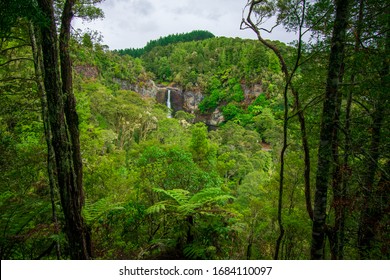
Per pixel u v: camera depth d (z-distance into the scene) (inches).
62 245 180.9
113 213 208.7
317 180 152.2
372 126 193.8
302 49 200.8
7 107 208.7
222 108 3395.7
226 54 4239.7
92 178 307.3
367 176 181.5
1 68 212.4
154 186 300.4
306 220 347.6
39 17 122.6
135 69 3501.5
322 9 162.4
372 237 204.7
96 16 197.6
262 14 186.5
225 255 189.0
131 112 1545.3
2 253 156.0
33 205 174.6
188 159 318.3
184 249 177.2
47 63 133.5
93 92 1362.0
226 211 185.6
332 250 177.9
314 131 247.0
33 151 221.5
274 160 1407.5
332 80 144.4
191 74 3858.3
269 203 476.1
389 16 166.9
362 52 169.6
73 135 169.8
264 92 2928.2
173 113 3636.8
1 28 127.0
